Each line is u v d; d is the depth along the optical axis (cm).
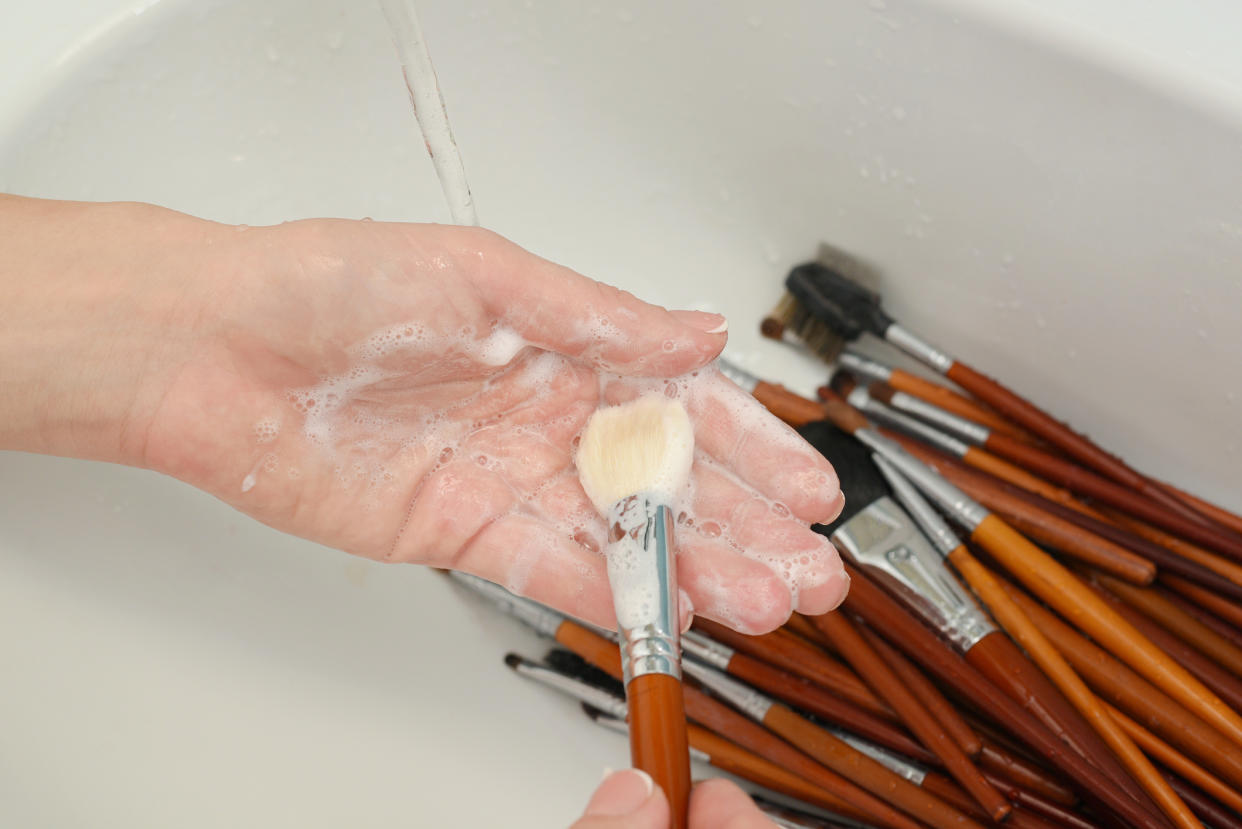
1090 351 81
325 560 77
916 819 68
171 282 59
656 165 92
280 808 66
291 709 69
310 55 78
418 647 76
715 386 65
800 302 91
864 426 80
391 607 77
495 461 65
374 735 71
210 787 64
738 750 72
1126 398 82
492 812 71
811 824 70
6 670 61
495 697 76
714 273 95
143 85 73
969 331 87
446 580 80
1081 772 66
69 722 62
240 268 58
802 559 60
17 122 68
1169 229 72
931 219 83
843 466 79
